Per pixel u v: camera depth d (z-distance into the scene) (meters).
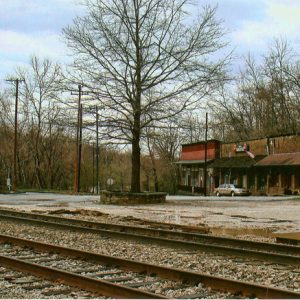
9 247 12.53
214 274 9.45
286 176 51.97
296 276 9.27
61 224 16.66
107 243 13.39
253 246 12.78
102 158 79.62
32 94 72.50
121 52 29.94
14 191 54.25
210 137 83.31
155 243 13.23
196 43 30.58
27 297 7.37
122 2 29.98
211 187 65.56
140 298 7.05
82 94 31.36
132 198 30.64
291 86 69.06
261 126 74.38
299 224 18.98
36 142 72.75
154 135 31.83
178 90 30.72
